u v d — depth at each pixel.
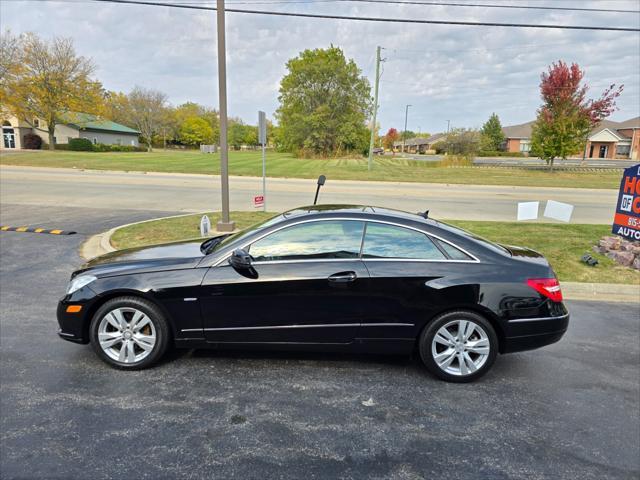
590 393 3.53
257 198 11.15
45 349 3.99
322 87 52.25
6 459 2.54
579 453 2.76
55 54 39.88
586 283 6.33
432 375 3.72
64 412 3.03
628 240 7.57
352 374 3.72
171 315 3.61
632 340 4.62
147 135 61.69
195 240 4.50
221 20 8.20
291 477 2.46
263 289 3.55
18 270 6.49
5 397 3.20
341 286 3.54
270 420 3.02
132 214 11.50
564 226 10.41
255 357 3.97
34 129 47.50
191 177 23.28
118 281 3.60
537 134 29.72
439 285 3.52
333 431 2.92
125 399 3.22
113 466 2.51
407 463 2.62
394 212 3.98
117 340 3.66
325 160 44.00
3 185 17.38
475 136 40.25
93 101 42.69
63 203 13.23
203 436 2.81
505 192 19.88
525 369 3.92
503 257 3.69
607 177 27.66
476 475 2.53
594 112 27.22
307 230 3.67
